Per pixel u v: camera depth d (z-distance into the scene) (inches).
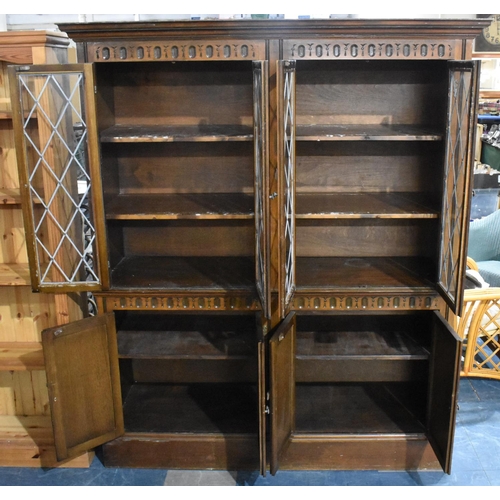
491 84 229.1
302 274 107.3
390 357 105.9
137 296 101.8
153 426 111.1
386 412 114.4
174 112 109.0
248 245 115.7
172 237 116.4
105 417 106.1
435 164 107.2
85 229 109.3
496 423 121.1
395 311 114.7
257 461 109.1
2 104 105.0
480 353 147.4
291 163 91.8
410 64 106.1
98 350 102.6
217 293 100.6
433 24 89.0
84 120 92.5
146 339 111.0
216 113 108.9
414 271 108.1
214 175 112.1
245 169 111.4
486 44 207.3
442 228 98.0
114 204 105.0
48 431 113.8
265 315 89.4
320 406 116.6
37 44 92.9
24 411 119.1
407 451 108.3
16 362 106.9
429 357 106.0
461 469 108.3
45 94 92.4
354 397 119.7
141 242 116.9
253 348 107.0
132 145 111.1
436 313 102.1
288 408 104.6
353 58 92.0
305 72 107.1
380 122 109.0
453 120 94.2
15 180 108.4
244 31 90.4
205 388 124.1
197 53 92.2
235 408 116.9
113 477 108.0
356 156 111.5
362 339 112.5
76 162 95.1
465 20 88.7
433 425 104.1
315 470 109.8
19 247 111.3
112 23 89.3
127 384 121.6
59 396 98.8
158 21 89.0
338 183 113.0
